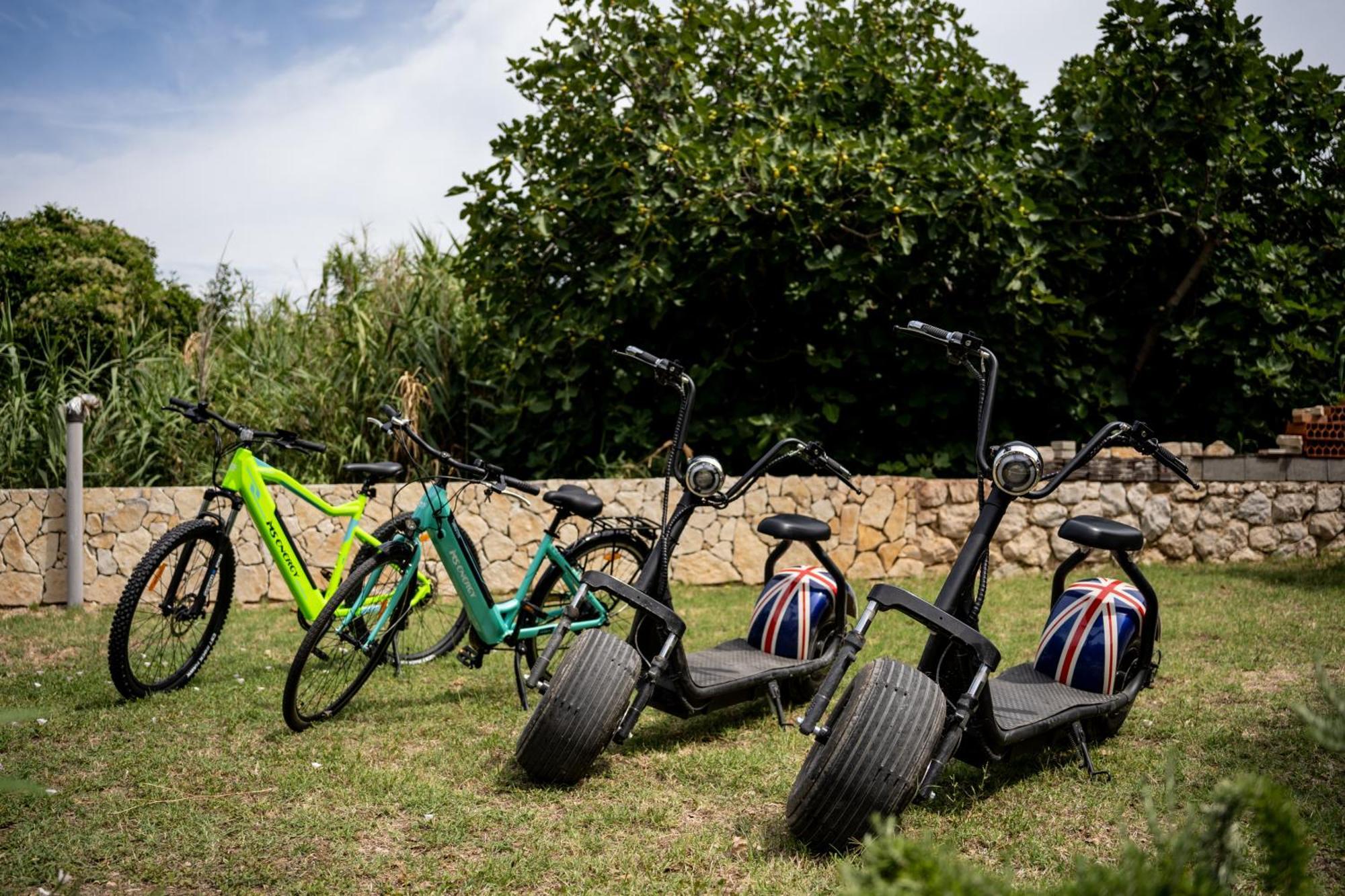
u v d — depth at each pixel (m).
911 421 8.16
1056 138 8.50
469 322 8.95
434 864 2.76
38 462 7.73
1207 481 8.05
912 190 7.55
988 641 2.82
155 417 8.10
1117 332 8.64
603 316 7.68
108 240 12.61
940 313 8.20
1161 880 1.33
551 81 8.05
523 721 4.12
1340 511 8.28
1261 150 8.59
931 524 7.68
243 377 8.80
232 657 5.26
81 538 6.87
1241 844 1.54
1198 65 7.99
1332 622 5.72
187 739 3.88
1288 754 3.56
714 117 7.94
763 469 3.83
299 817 3.08
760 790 3.33
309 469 7.93
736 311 8.39
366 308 9.08
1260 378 8.38
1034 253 7.57
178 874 2.70
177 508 7.07
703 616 6.24
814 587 4.16
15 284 11.29
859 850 2.70
